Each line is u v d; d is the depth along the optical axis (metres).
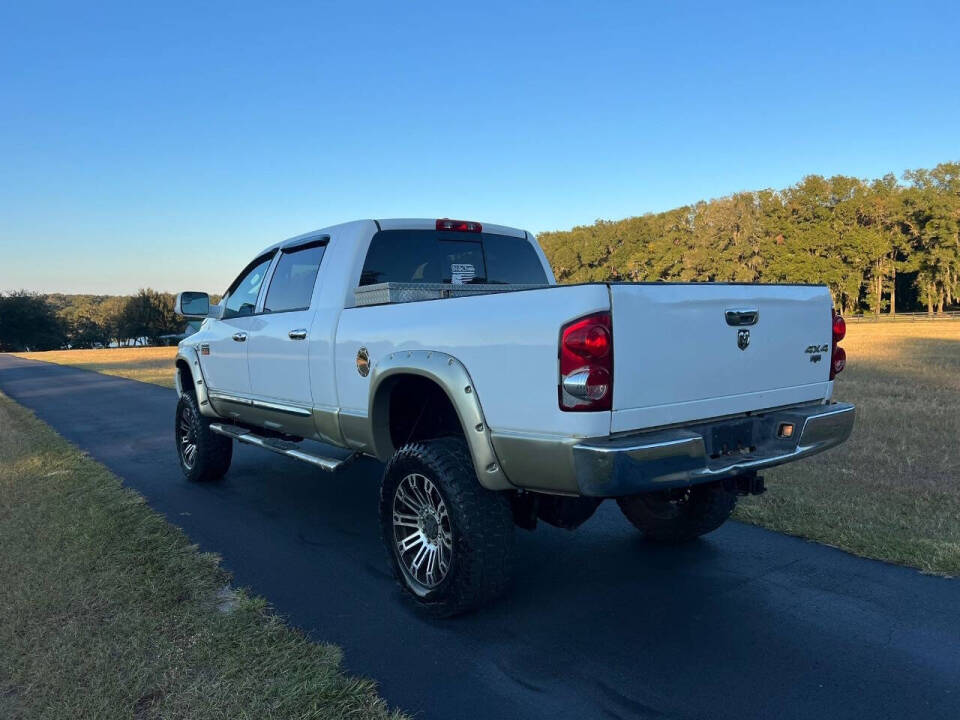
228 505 5.92
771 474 6.07
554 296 3.05
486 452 3.32
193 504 5.95
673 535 4.61
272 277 5.48
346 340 4.27
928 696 2.82
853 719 2.67
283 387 5.04
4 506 5.66
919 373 14.69
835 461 6.51
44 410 13.29
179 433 6.97
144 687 2.91
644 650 3.25
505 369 3.21
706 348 3.34
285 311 5.09
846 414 3.87
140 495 6.16
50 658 3.14
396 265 4.73
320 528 5.25
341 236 4.70
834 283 85.69
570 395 2.95
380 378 3.90
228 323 5.91
